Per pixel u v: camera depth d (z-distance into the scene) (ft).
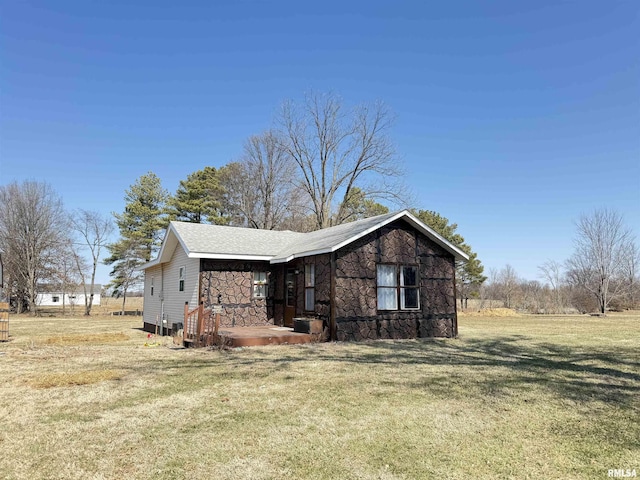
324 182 102.78
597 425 15.25
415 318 44.88
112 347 37.09
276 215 114.21
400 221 45.16
